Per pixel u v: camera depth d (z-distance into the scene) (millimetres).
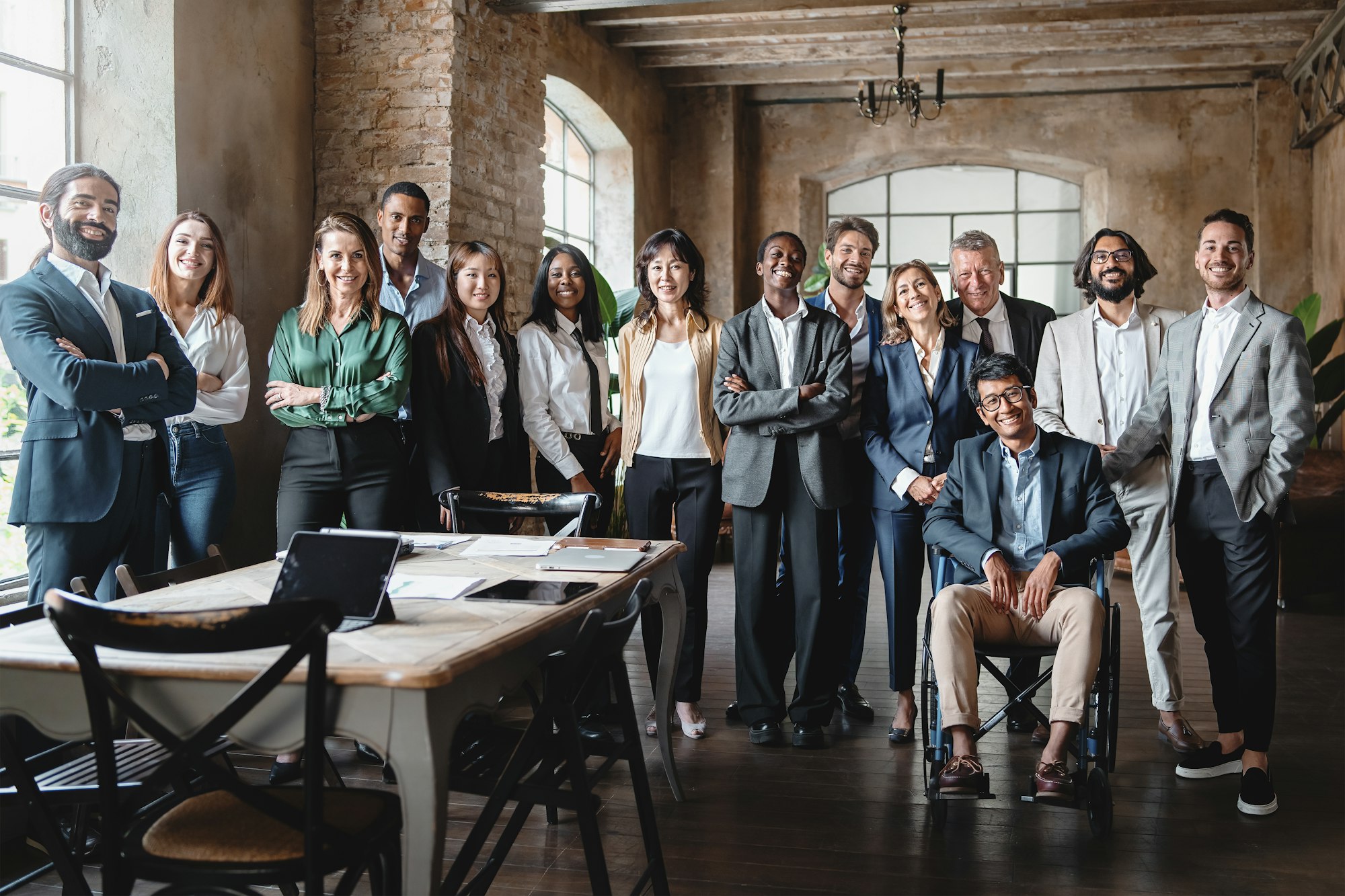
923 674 3154
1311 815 3008
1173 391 3268
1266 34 9031
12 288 2904
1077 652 2826
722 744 3654
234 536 4652
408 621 2016
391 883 1960
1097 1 7715
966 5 8023
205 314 3570
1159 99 10406
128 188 4277
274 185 4941
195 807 1938
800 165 11023
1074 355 3652
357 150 5215
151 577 2469
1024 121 10625
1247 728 3057
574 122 8945
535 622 2002
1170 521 3320
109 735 1757
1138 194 10492
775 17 8461
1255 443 3061
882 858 2736
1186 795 3164
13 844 2779
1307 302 8133
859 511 3895
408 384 3596
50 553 2969
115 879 1760
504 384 3928
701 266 3785
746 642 3660
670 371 3723
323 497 3568
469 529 3746
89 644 1694
